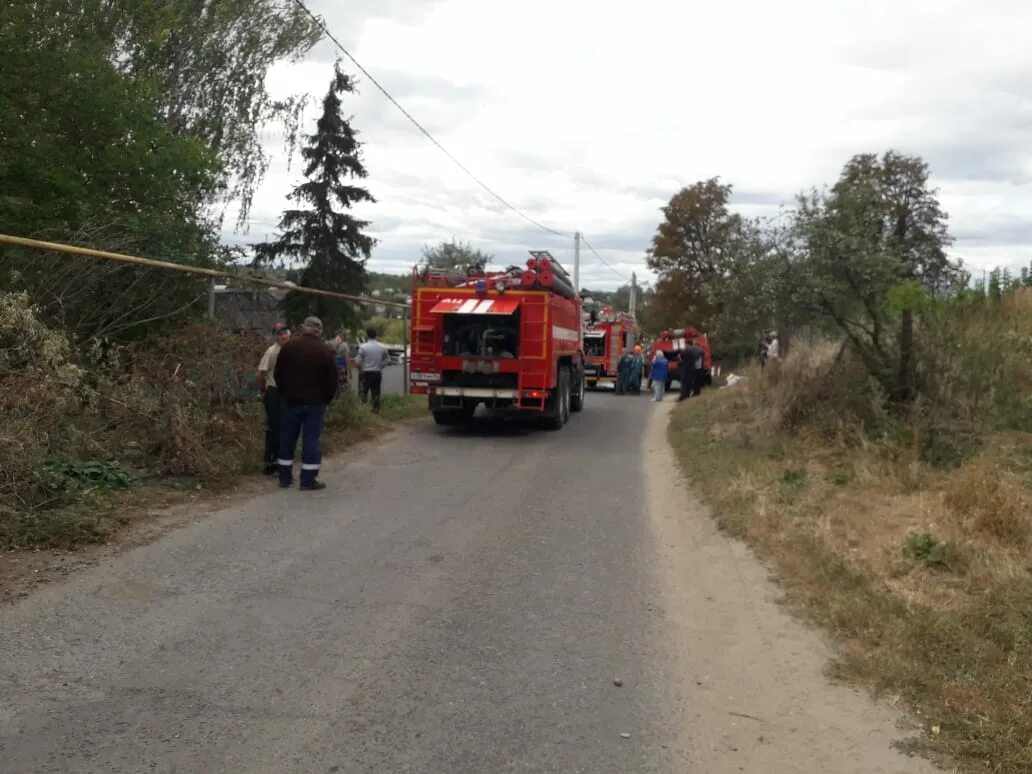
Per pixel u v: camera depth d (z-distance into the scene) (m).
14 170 13.21
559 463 12.46
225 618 5.56
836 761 3.95
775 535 7.72
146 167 14.98
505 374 15.48
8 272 10.18
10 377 7.94
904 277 11.77
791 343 15.38
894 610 5.68
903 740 4.13
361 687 4.61
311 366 9.63
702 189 45.66
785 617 5.86
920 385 11.23
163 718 4.18
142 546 7.07
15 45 13.97
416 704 4.44
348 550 7.29
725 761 3.95
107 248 11.16
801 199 11.63
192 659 4.90
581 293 24.91
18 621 5.33
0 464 7.18
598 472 11.75
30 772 3.65
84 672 4.67
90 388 9.35
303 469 9.73
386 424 15.92
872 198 11.74
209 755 3.85
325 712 4.31
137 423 9.59
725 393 20.67
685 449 13.45
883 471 9.59
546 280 15.25
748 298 12.01
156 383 9.70
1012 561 6.56
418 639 5.33
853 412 11.52
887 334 11.69
